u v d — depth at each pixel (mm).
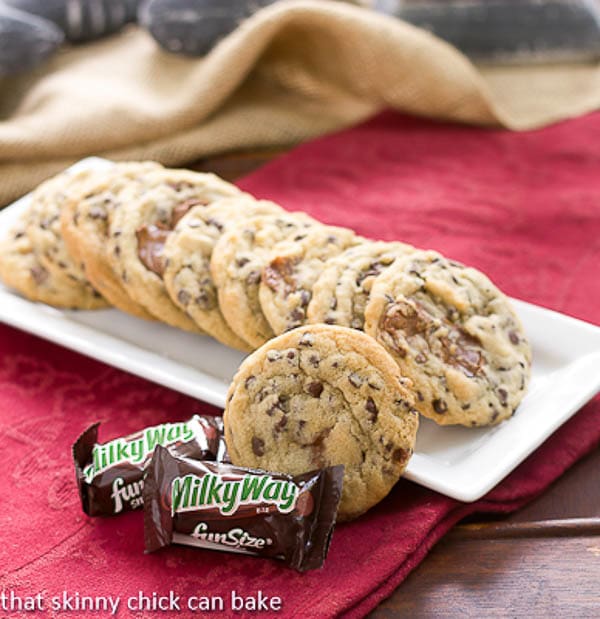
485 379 664
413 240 841
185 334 737
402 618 602
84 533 635
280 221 727
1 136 895
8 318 745
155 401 710
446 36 1051
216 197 760
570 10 1056
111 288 739
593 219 857
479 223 857
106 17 1056
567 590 610
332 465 624
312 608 596
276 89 1040
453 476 634
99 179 767
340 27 956
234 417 626
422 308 673
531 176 916
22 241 780
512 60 1064
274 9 951
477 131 983
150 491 614
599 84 1046
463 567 622
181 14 991
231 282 701
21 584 612
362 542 623
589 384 680
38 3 1024
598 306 773
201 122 966
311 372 626
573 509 648
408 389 637
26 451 680
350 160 939
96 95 953
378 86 983
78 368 734
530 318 715
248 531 609
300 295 683
